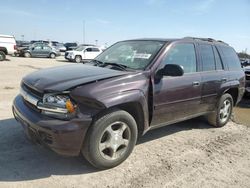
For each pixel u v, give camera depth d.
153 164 4.14
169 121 4.72
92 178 3.64
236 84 6.18
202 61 5.32
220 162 4.39
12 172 3.63
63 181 3.52
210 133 5.74
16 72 14.39
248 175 4.05
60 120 3.41
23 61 23.25
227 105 6.20
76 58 27.84
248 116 7.75
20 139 4.64
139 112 4.12
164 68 4.23
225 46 6.22
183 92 4.74
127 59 4.66
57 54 32.22
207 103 5.47
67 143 3.40
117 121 3.79
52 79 3.79
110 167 3.88
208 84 5.32
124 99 3.75
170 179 3.75
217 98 5.75
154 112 4.32
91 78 3.74
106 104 3.57
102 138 3.72
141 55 4.57
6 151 4.19
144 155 4.42
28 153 4.18
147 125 4.28
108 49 5.47
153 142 5.00
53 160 4.03
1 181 3.41
